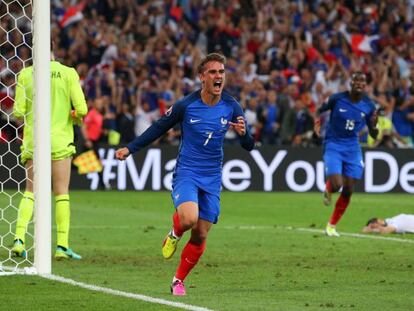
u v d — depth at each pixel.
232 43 67.81
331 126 35.19
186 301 18.95
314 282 22.09
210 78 19.39
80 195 53.12
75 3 66.25
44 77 22.59
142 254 27.73
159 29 67.81
